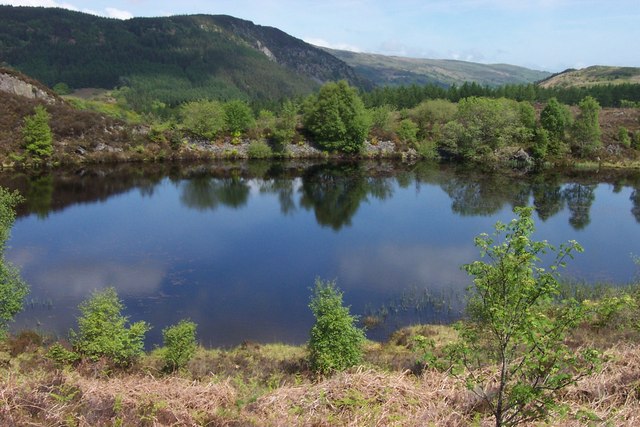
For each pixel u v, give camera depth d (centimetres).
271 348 2091
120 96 19012
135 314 2481
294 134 8788
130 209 4766
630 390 1164
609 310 804
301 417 1116
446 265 3319
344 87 8762
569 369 1216
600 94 12600
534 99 12569
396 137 9156
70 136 7319
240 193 5691
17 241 3600
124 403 1142
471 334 913
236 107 8656
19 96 7644
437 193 5816
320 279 3038
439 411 1115
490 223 4466
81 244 3600
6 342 1936
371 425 1059
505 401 1067
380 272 3175
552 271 821
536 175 7075
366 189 6053
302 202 5281
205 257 3416
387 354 1931
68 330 2227
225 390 1280
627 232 4181
